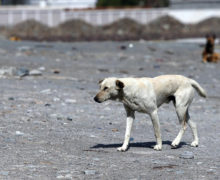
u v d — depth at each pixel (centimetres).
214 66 2986
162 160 948
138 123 1361
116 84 982
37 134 1131
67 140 1095
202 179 809
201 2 8794
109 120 1370
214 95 1973
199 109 1659
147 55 3319
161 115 1515
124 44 4075
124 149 1020
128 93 997
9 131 1140
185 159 963
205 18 8731
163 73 2528
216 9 8688
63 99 1658
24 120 1281
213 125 1385
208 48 3170
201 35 6438
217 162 939
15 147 993
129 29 7294
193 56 3478
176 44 4378
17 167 848
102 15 8200
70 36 5881
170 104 1739
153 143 1126
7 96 1638
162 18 8119
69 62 2772
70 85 1983
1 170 826
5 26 6931
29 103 1538
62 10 7888
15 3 9612
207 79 2423
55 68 2480
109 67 2670
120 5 10544
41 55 2995
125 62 2930
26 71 2181
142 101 1014
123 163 912
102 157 958
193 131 1117
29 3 9625
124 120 1384
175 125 1376
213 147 1100
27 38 5209
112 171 850
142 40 5162
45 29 6781
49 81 2038
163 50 3725
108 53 3350
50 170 841
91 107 1552
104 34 6562
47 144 1041
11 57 2750
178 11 8819
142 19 8588
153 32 7319
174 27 7875
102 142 1105
